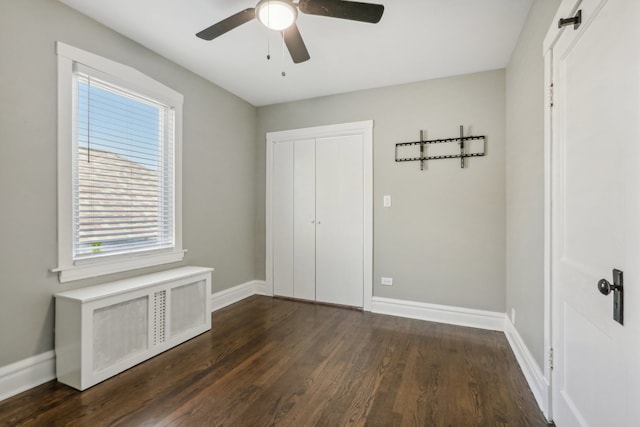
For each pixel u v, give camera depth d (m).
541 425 1.54
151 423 1.53
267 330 2.75
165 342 2.31
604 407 1.06
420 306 3.08
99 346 1.89
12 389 1.73
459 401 1.73
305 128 3.60
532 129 1.90
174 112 2.74
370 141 3.27
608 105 1.02
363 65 2.77
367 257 3.29
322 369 2.08
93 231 2.17
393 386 1.88
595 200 1.12
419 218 3.09
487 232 2.84
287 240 3.73
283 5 1.59
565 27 1.36
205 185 3.11
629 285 0.91
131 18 2.12
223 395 1.77
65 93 1.96
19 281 1.78
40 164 1.86
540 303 1.74
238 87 3.29
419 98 3.09
